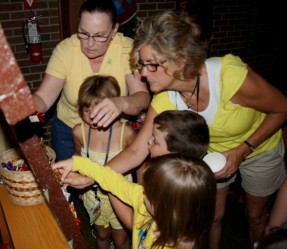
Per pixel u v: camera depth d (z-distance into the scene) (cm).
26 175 135
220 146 160
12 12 284
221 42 398
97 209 173
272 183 176
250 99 137
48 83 176
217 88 134
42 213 139
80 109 172
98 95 164
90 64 177
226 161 146
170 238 108
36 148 77
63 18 295
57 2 296
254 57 432
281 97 143
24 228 132
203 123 136
